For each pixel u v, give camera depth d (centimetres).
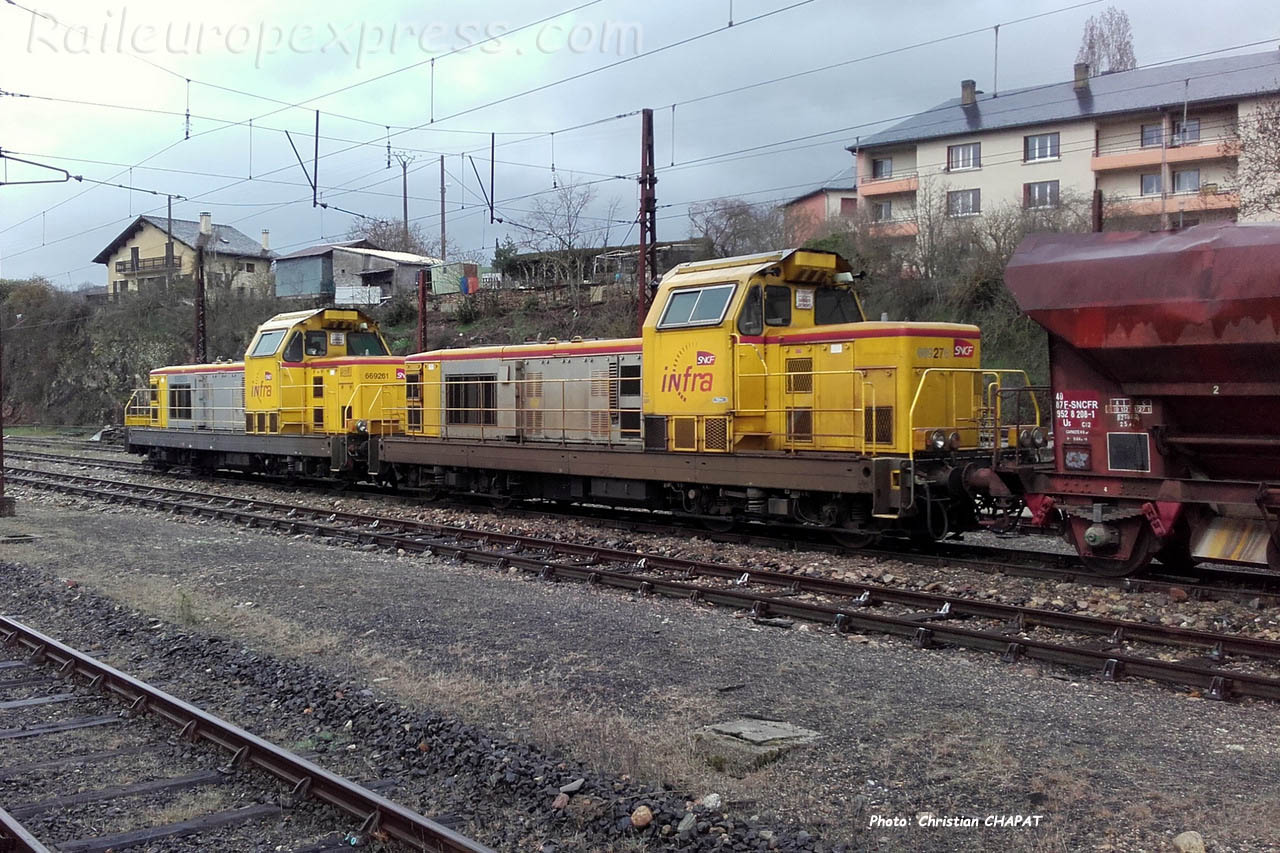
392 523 1658
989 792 548
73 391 5700
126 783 592
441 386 1933
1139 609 967
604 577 1181
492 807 551
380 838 508
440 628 936
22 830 496
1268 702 704
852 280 1493
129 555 1381
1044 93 4462
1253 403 926
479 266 5306
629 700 716
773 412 1392
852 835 502
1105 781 559
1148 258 945
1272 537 942
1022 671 795
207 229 6125
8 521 1750
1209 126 3934
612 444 1595
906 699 714
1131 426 1030
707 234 3938
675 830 507
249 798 569
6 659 877
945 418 1275
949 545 1362
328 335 2342
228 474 2720
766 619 987
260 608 1042
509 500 1859
